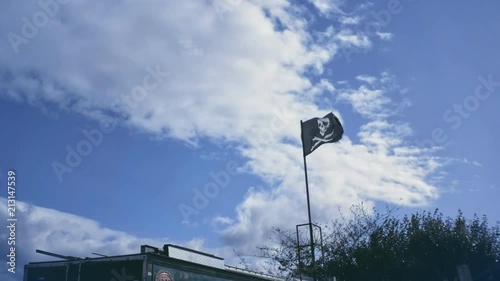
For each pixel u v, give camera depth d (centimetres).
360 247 1642
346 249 1641
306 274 1532
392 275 1838
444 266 2230
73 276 1387
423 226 2336
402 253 2005
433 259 2227
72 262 1404
